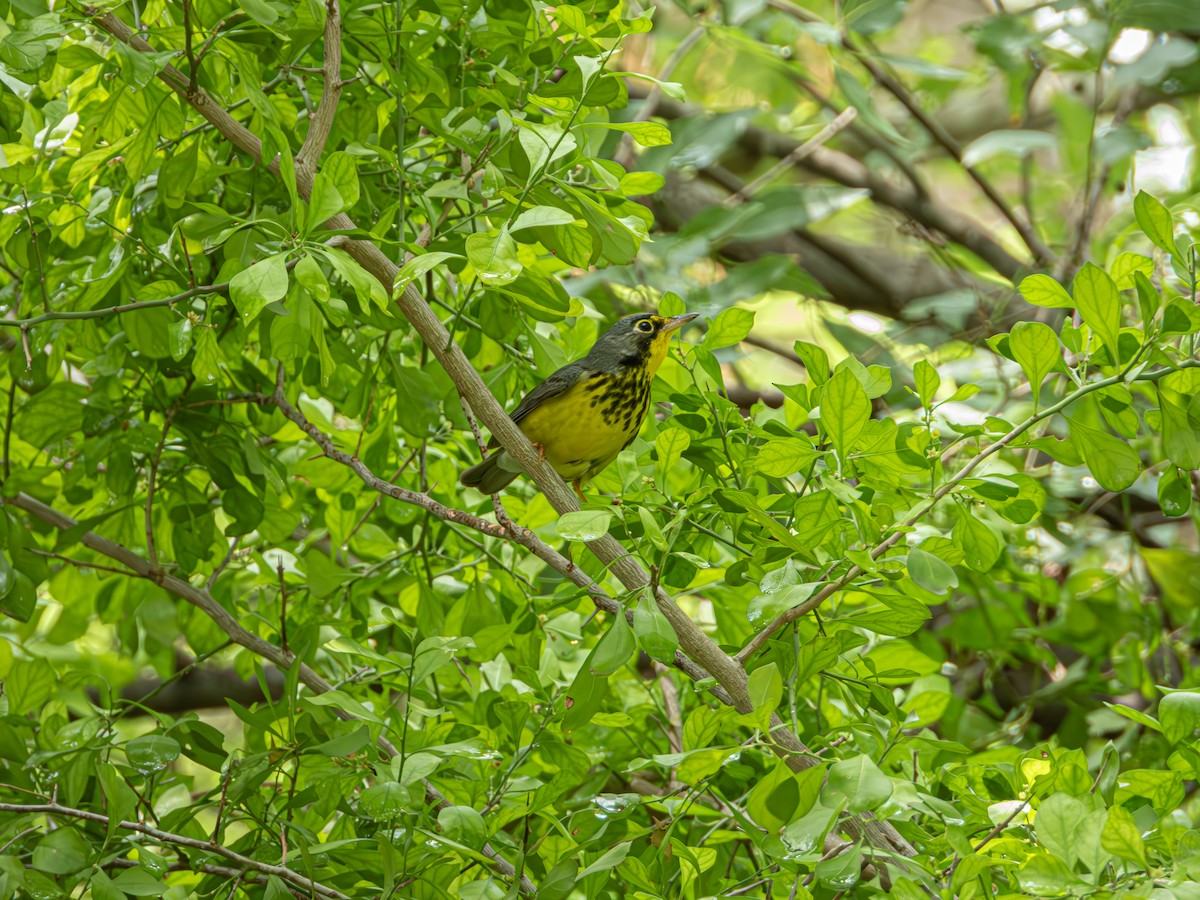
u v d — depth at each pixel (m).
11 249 9.96
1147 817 7.88
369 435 11.62
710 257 19.20
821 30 15.82
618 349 10.68
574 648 11.63
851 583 7.67
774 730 7.98
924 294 19.92
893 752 8.48
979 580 13.45
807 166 20.67
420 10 9.65
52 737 9.31
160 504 11.67
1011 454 12.84
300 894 8.69
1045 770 7.64
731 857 9.66
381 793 7.47
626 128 8.05
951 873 7.03
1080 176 18.02
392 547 12.12
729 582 8.86
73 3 8.10
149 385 10.84
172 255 9.93
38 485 11.85
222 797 8.31
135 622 12.48
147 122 8.82
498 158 9.48
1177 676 15.25
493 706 9.12
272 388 11.41
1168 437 7.47
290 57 9.30
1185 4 15.14
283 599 9.77
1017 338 7.48
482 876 8.91
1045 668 15.75
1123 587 13.92
